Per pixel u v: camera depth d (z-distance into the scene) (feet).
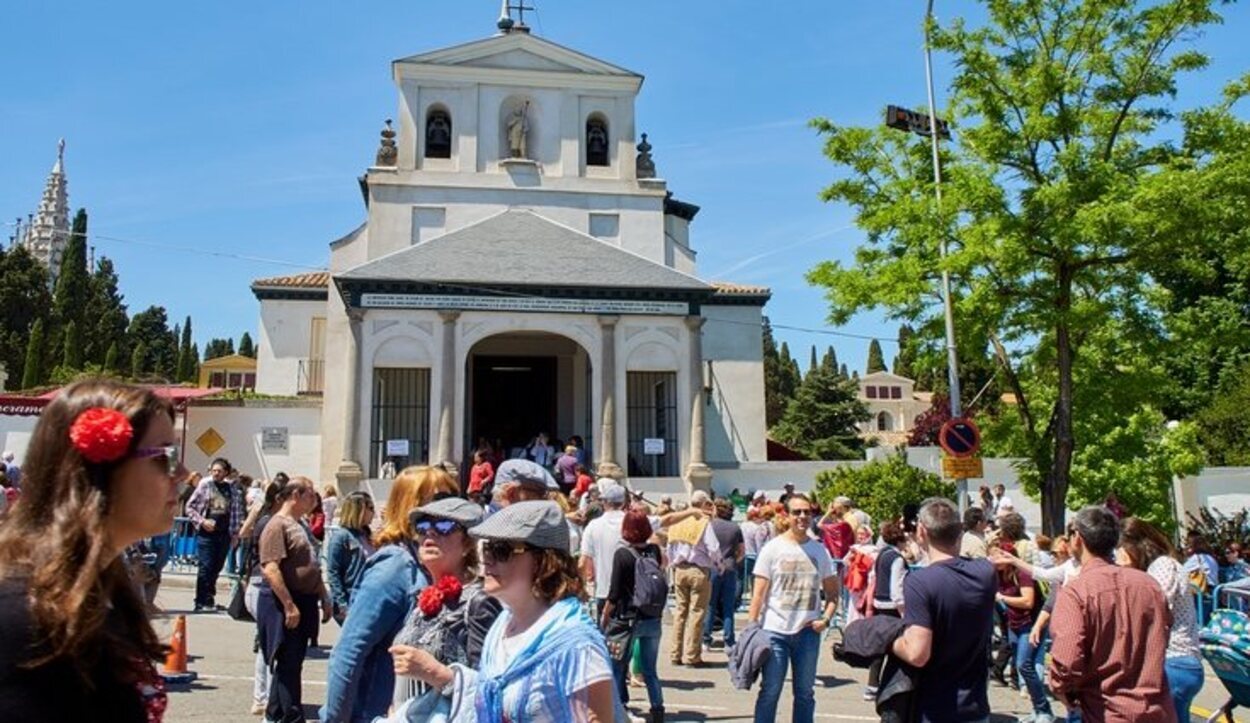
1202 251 57.98
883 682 17.85
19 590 6.31
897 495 75.10
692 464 93.04
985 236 56.13
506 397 113.80
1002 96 60.08
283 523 23.88
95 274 289.33
